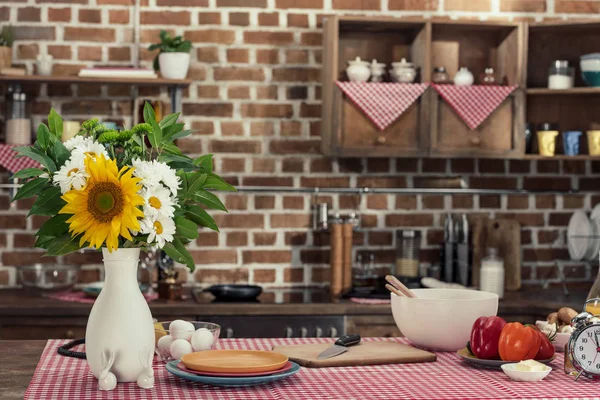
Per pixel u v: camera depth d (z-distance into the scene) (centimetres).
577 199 504
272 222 482
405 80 457
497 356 244
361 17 450
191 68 476
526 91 462
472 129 458
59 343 276
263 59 480
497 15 495
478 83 488
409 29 479
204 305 410
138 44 472
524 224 500
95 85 471
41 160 215
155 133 223
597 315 235
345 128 449
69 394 204
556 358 258
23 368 237
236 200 480
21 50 468
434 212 494
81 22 470
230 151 480
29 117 450
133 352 215
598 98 489
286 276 483
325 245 485
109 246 205
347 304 419
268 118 481
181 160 227
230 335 411
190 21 475
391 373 235
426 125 453
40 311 406
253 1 479
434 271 473
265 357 235
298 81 482
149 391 209
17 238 468
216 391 210
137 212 206
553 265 502
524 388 216
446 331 261
